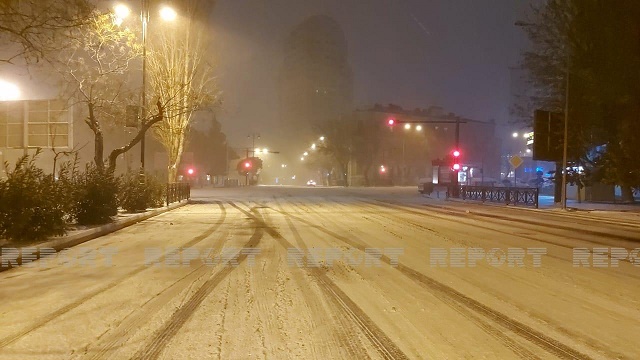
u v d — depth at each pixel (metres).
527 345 6.50
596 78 31.25
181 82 31.77
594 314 7.92
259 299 8.64
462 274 10.87
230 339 6.65
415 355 6.12
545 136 34.25
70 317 7.59
